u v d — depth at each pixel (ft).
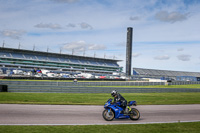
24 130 22.59
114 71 453.17
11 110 37.37
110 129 24.27
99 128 24.64
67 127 24.71
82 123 28.14
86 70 404.98
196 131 24.14
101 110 41.42
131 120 31.65
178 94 100.12
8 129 22.81
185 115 37.65
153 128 25.29
